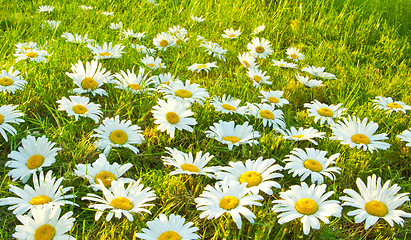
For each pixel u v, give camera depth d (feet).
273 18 3.67
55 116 2.22
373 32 3.50
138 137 2.08
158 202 1.95
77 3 3.65
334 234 1.86
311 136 2.16
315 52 3.11
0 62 2.44
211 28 3.46
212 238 1.84
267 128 2.30
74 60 2.50
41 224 1.73
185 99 2.25
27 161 1.94
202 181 2.02
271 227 1.84
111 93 2.38
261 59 2.99
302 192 1.82
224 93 2.48
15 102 2.22
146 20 3.43
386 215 1.83
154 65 2.60
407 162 2.21
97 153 2.07
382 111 2.46
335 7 4.02
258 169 1.94
